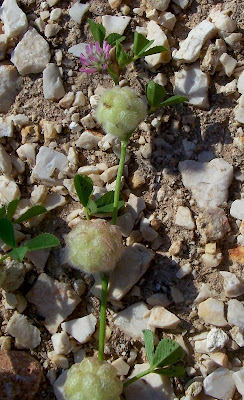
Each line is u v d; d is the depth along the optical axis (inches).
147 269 3.4
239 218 3.5
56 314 3.3
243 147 3.6
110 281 3.3
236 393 3.2
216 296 3.4
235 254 3.4
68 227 3.5
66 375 3.2
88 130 3.7
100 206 3.4
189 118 3.7
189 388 3.2
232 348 3.3
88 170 3.6
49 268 3.4
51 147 3.7
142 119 3.4
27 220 3.5
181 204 3.5
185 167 3.6
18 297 3.3
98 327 3.3
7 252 3.5
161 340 3.0
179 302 3.4
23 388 3.2
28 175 3.7
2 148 3.7
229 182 3.5
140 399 3.2
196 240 3.5
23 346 3.3
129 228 3.5
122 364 3.2
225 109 3.7
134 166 3.7
